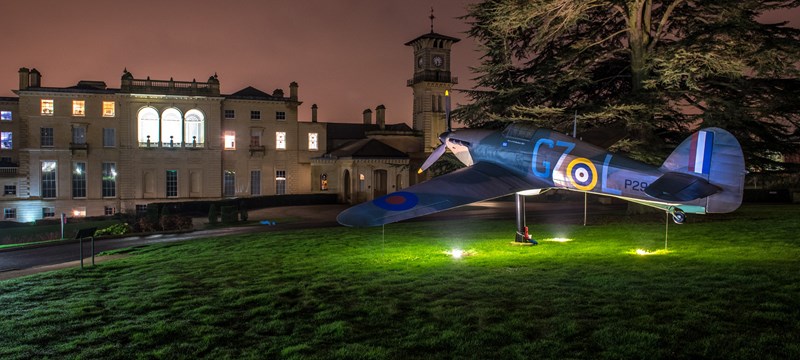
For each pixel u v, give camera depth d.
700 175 12.42
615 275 12.02
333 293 11.70
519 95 27.23
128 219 46.41
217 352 8.43
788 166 25.66
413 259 15.64
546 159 14.66
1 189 60.31
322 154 68.06
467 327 8.98
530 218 31.67
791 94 23.91
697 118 25.50
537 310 9.70
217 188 63.31
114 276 15.27
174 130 62.41
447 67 72.56
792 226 19.33
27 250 25.22
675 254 14.68
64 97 60.16
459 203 12.75
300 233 25.28
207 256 18.66
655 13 28.17
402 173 62.31
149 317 10.44
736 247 15.34
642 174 13.09
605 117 24.88
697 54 22.00
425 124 71.12
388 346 8.38
